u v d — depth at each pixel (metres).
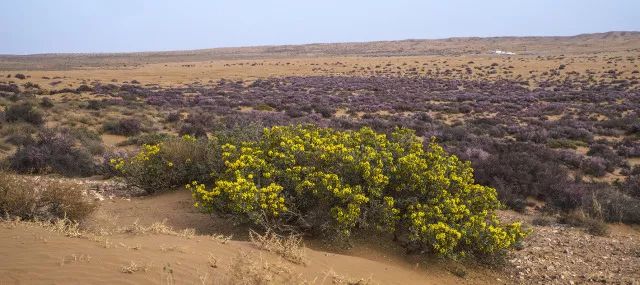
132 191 10.39
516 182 12.59
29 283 4.11
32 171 12.56
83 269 4.47
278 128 9.00
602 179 14.64
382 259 6.75
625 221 10.55
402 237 7.46
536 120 26.84
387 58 101.50
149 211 8.66
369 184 7.29
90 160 13.99
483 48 151.12
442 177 7.53
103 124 22.36
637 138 21.80
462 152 15.44
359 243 7.20
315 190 7.10
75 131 18.92
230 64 90.00
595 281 6.61
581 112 30.38
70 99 36.03
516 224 7.13
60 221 6.18
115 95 39.56
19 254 4.78
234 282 4.39
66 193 7.21
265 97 40.06
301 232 7.39
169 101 35.81
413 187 7.50
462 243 6.84
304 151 8.07
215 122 23.34
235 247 5.78
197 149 10.41
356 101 37.34
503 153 15.98
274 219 7.23
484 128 24.20
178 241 5.78
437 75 66.00
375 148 8.62
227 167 8.82
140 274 4.48
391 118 27.08
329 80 58.94
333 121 24.97
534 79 57.97
